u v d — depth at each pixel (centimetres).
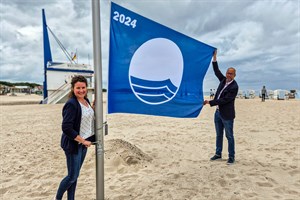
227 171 410
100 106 260
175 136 731
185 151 552
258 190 338
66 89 2589
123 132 812
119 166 428
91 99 2320
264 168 424
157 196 322
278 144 598
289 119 1024
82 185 364
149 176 391
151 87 300
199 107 326
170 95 310
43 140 692
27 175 408
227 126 438
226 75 431
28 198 325
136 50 290
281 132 750
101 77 259
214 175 392
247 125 899
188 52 317
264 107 1658
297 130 773
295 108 1525
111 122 1059
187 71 318
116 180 377
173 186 352
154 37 297
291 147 566
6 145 630
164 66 304
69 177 260
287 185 354
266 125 888
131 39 286
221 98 424
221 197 317
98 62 255
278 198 313
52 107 2055
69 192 279
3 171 429
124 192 335
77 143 252
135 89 293
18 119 1197
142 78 295
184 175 394
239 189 340
